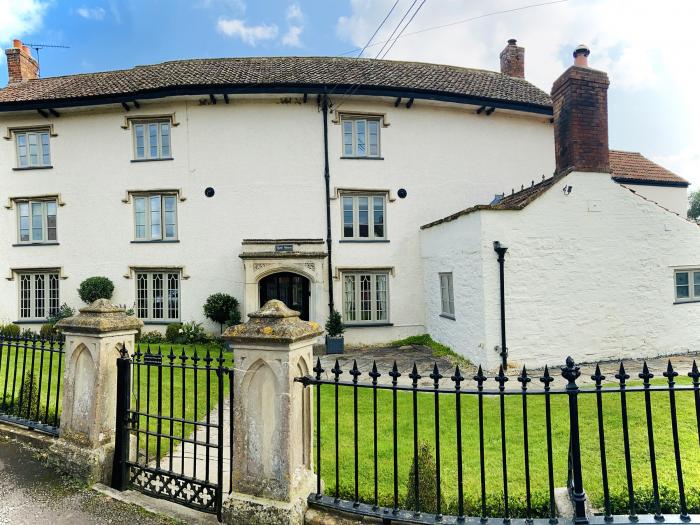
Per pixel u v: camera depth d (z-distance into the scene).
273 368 3.25
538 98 15.65
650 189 16.89
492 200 14.70
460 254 10.84
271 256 12.81
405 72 16.25
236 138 14.02
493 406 6.85
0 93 15.36
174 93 13.32
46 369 8.91
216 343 13.12
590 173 10.09
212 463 4.88
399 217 14.36
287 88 13.48
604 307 10.09
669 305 10.51
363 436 5.55
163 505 3.64
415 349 12.77
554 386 8.19
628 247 10.27
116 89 14.03
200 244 13.98
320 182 14.09
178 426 5.99
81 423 4.14
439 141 14.66
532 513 3.46
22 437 4.68
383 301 14.29
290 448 3.21
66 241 14.36
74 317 4.27
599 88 10.23
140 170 14.16
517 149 15.22
